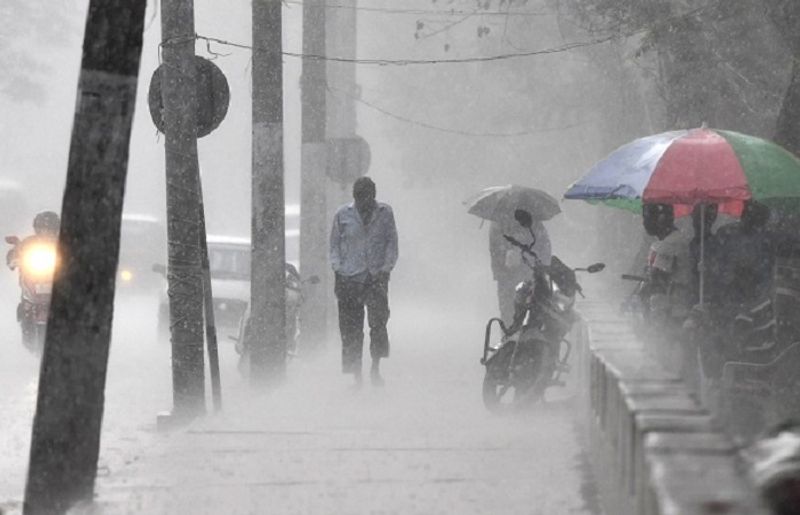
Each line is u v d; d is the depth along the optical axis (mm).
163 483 26594
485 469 27422
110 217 22594
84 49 22484
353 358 44250
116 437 34688
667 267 36375
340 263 44219
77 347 22656
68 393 22719
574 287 37812
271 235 46562
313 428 34625
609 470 22391
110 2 22406
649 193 34250
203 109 38375
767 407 31797
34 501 22891
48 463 22812
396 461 28641
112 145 22516
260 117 46188
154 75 38438
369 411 38875
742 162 34125
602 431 24156
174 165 37875
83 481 22891
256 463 28688
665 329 36219
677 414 16125
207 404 41750
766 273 33438
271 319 46625
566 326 37719
